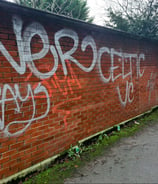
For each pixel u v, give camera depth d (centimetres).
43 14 235
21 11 216
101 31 338
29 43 231
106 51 360
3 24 205
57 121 274
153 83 563
